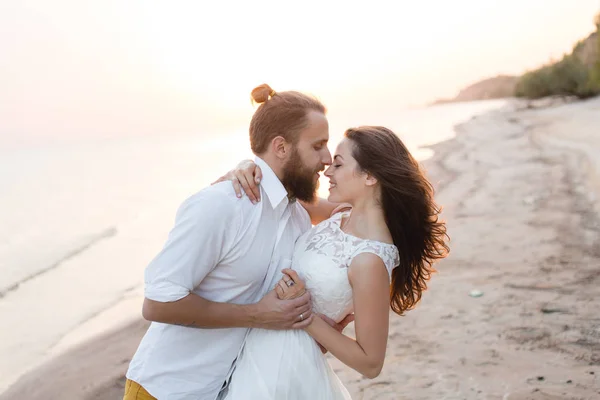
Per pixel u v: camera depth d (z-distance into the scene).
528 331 4.47
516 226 7.91
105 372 4.83
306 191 2.24
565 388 3.56
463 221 8.59
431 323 4.83
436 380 3.84
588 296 5.06
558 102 44.34
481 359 4.08
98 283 8.02
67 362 5.13
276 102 2.19
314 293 2.14
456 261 6.52
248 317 2.07
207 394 2.18
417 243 2.25
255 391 2.07
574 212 8.36
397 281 2.30
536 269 5.96
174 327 2.15
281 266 2.24
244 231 2.10
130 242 10.91
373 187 2.17
